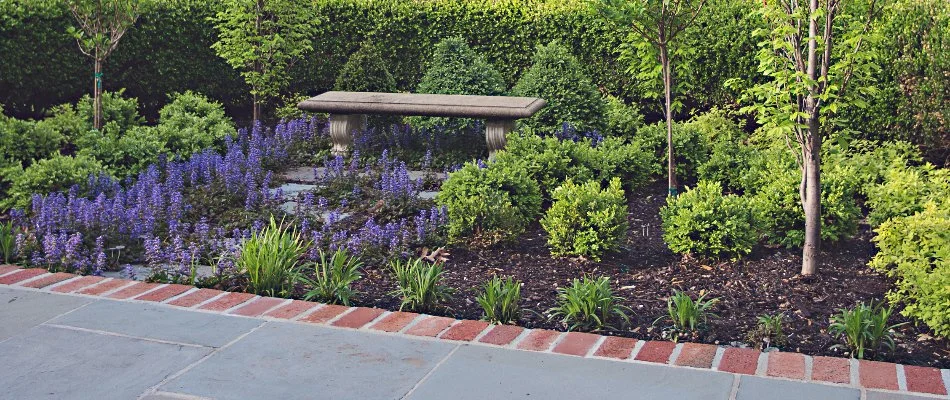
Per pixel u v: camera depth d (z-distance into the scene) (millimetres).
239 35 11016
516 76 12109
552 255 6297
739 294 5383
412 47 12250
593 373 4047
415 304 5102
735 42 10648
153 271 5711
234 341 4438
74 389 3848
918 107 8930
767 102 5652
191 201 7711
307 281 5371
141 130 9539
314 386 3900
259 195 7773
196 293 5191
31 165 8531
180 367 4098
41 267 5852
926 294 4633
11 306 4934
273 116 12680
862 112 9398
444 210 6773
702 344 4414
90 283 5352
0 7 11062
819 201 5625
